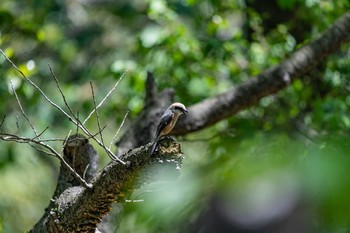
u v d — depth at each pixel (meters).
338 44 12.08
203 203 2.36
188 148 13.30
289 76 11.40
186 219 3.01
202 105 10.84
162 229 4.70
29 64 12.56
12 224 16.25
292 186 1.63
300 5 14.38
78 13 23.02
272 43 14.53
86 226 6.61
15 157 15.27
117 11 21.69
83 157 7.75
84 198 6.45
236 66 14.40
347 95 14.09
